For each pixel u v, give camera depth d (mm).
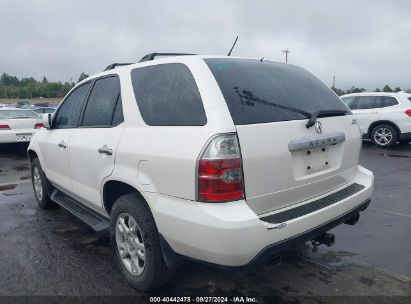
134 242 2988
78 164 3717
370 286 3078
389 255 3639
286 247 2486
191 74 2676
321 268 3381
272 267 2533
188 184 2400
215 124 2367
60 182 4363
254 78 2832
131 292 3053
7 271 3441
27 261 3637
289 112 2736
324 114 2959
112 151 3064
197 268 3377
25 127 10258
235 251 2266
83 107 3875
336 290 3029
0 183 7266
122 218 3094
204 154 2326
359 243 3914
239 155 2350
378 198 5543
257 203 2471
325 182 2969
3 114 10672
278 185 2568
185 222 2402
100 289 3109
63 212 5172
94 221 3699
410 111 10234
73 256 3736
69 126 4137
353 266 3416
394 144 11031
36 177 5391
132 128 2979
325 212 2736
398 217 4703
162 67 2945
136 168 2812
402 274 3271
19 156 10719
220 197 2312
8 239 4203
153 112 2838
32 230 4473
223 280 3193
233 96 2543
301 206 2768
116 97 3316
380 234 4152
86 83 4016
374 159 8969
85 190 3688
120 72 3383
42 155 4824
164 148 2566
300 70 3459
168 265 2670
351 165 3271
